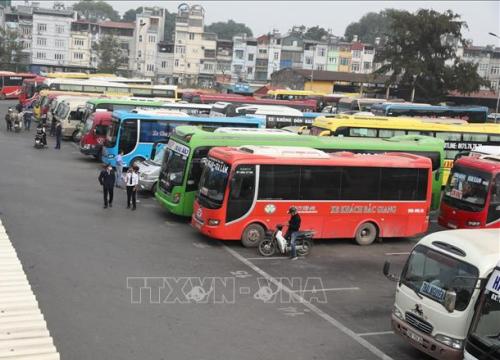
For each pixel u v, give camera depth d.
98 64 105.81
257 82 114.38
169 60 117.19
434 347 10.11
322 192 19.09
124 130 29.17
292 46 115.75
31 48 111.06
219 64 117.50
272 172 18.31
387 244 20.39
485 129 31.03
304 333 12.05
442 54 72.06
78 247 16.67
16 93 74.75
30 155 33.25
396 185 20.14
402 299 10.98
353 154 20.36
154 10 124.81
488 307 9.10
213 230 17.94
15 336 7.28
